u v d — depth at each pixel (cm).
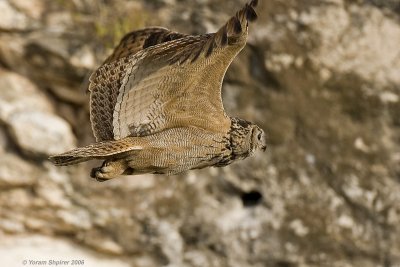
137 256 1595
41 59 1516
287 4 1584
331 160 1614
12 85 1534
